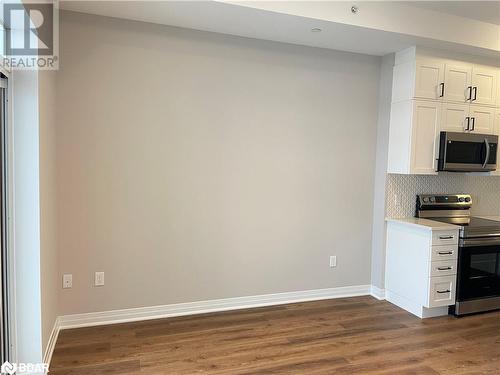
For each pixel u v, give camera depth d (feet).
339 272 13.60
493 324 11.57
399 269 12.91
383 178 13.39
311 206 12.96
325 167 13.04
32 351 7.99
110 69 10.41
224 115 11.64
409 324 11.48
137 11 9.80
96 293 10.77
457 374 8.78
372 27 10.52
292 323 11.32
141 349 9.57
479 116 13.16
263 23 10.37
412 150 12.28
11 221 7.72
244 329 10.83
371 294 14.01
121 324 10.91
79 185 10.37
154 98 10.88
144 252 11.12
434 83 12.39
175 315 11.59
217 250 11.90
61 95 10.05
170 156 11.16
